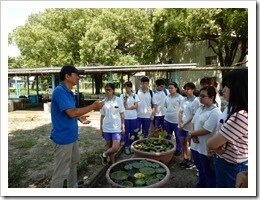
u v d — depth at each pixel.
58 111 4.03
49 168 5.99
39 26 23.25
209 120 3.78
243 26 18.08
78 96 18.31
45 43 22.50
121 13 21.66
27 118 14.13
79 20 22.05
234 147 2.72
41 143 8.41
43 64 23.02
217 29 18.22
